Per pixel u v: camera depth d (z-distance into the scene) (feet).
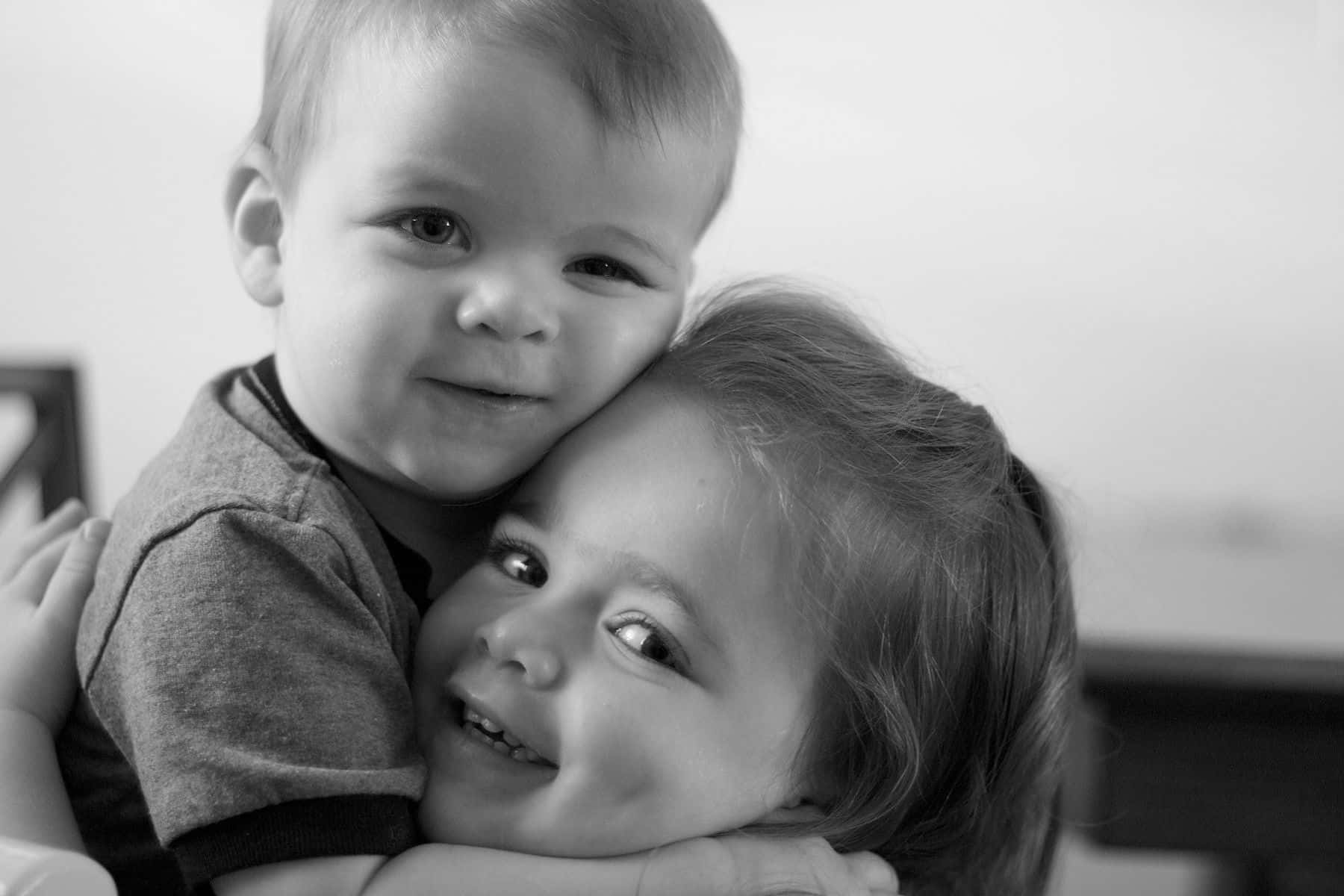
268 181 2.55
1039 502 2.97
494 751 2.39
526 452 2.44
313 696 2.16
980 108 6.82
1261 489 6.56
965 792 2.81
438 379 2.31
